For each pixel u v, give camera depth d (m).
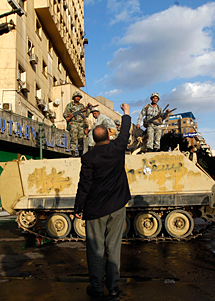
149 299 3.16
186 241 6.52
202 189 6.54
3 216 13.56
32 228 7.34
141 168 6.72
